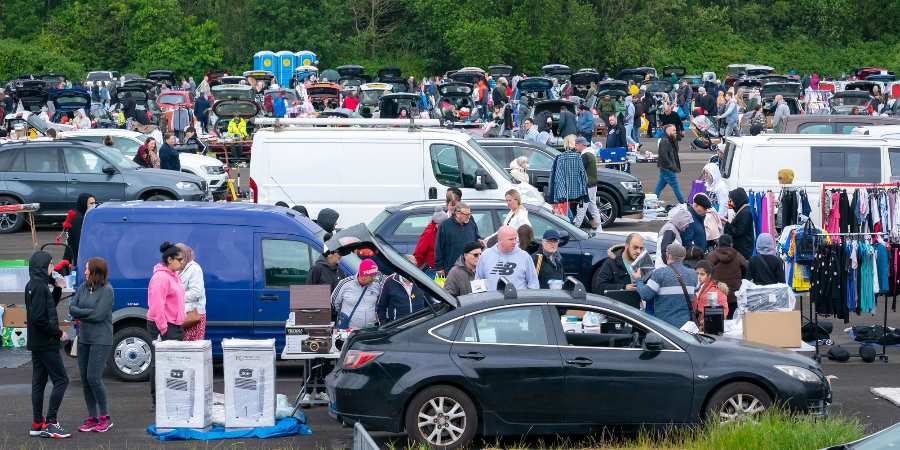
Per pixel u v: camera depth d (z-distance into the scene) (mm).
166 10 136250
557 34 138250
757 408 21641
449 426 21266
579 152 45719
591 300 22078
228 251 27734
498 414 21281
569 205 45812
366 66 138625
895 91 96312
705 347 21906
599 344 21953
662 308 26312
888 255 30047
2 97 82188
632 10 146625
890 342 31094
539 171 49188
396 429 21172
